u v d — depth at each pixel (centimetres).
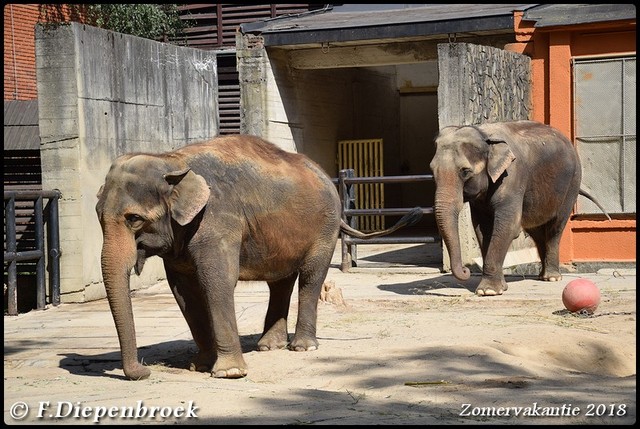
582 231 1752
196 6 2247
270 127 1906
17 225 1380
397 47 1897
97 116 1393
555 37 1752
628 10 1709
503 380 808
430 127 2500
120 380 823
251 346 995
